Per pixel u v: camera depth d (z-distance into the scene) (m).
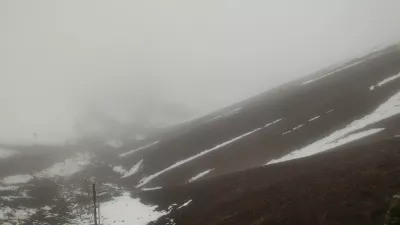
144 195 50.12
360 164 32.41
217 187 41.59
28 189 59.12
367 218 22.88
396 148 34.34
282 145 56.53
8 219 38.78
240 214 30.19
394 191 24.56
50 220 40.41
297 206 27.73
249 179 40.25
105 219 40.88
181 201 41.72
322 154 41.72
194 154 72.00
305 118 63.25
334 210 25.08
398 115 49.09
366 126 50.00
